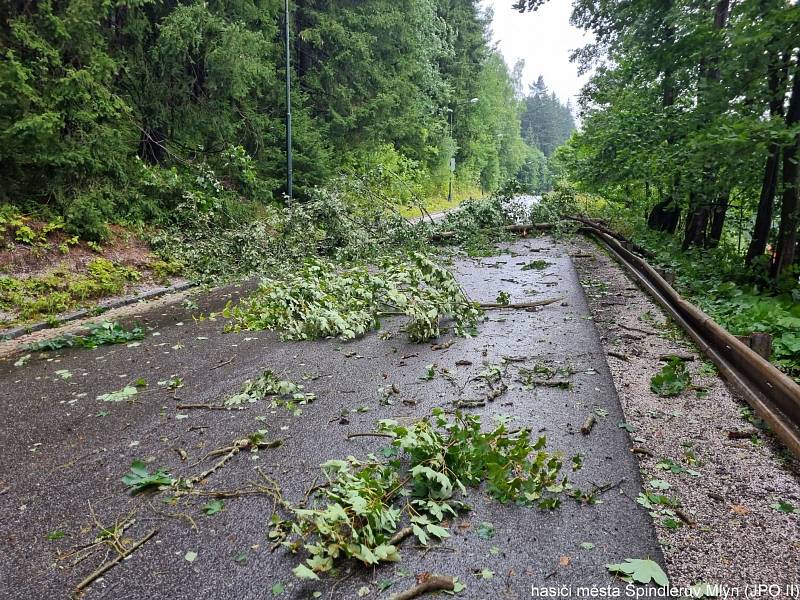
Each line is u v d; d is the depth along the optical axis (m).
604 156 13.51
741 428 3.41
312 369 4.91
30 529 2.63
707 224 11.27
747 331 5.29
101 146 9.76
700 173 8.73
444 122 37.69
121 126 11.22
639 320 6.21
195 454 3.35
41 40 8.59
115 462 3.27
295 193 17.22
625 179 13.03
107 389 4.54
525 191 16.33
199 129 13.34
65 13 8.93
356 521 2.43
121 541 2.51
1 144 8.32
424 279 6.12
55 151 8.98
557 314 6.57
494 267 10.46
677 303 6.07
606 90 16.22
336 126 21.52
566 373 4.48
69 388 4.59
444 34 40.69
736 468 2.95
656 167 10.43
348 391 4.32
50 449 3.47
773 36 6.63
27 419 3.95
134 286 8.88
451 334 5.92
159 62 11.98
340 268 10.59
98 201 9.68
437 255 12.04
